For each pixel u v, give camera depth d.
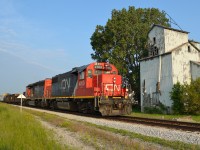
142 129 15.51
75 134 13.94
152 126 16.94
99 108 22.86
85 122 19.25
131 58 47.16
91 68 25.36
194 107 29.81
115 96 23.84
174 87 32.44
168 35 37.91
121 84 24.45
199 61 36.00
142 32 46.72
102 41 48.94
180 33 38.72
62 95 32.22
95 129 14.73
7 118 17.64
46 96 40.62
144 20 50.25
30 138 9.74
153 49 39.56
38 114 27.42
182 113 31.50
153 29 40.00
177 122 18.81
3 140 8.95
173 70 33.50
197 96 29.56
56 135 13.55
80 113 27.94
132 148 10.10
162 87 34.69
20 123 14.57
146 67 37.69
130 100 24.28
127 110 24.06
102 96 22.86
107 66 25.84
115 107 23.58
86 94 25.02
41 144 9.07
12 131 11.44
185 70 34.41
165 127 16.33
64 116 24.91
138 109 44.78
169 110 33.31
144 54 46.62
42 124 18.12
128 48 47.28
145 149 9.94
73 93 28.36
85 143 11.53
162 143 11.14
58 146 9.22
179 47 34.50
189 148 10.05
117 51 45.84
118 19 48.16
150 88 36.59
